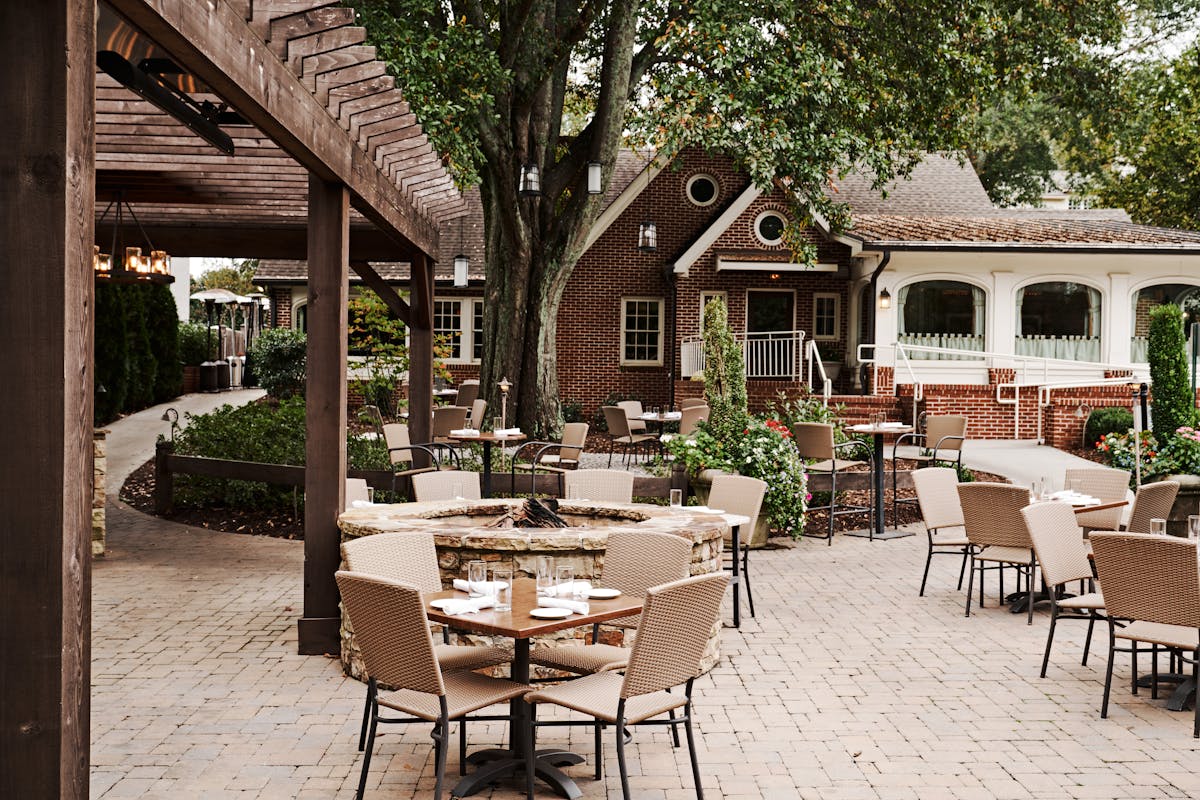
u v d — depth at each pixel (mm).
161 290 24062
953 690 6078
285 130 5367
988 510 7949
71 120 2799
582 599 4957
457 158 14133
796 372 19172
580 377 22438
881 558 10523
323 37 5320
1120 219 25469
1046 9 18406
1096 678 6336
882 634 7441
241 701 5832
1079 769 4801
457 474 8688
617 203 21891
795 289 21828
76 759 2846
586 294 22375
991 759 4938
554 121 18141
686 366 20562
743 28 14953
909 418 18672
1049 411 17562
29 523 2768
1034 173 34688
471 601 4754
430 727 5434
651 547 5629
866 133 18281
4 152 2762
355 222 10680
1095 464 15367
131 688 6059
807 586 9133
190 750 5031
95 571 9562
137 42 6066
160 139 8180
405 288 22297
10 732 2752
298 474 11234
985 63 17938
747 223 21375
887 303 19844
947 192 25172
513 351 17281
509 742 5117
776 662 6699
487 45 15578
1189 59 28047
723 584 4402
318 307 6969
